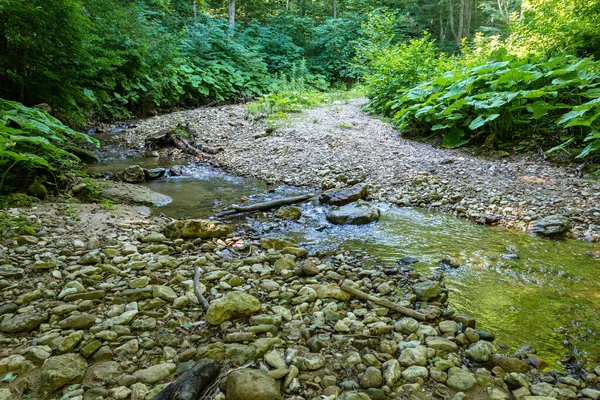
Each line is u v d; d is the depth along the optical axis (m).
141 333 1.89
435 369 1.68
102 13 9.57
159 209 4.28
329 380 1.59
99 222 3.51
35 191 3.89
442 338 1.92
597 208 3.89
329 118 9.83
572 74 5.61
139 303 2.14
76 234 3.17
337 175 5.57
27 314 1.93
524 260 3.02
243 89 15.34
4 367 1.58
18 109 3.89
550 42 7.86
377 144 7.27
